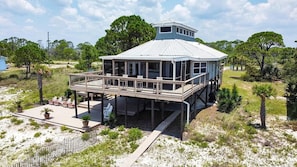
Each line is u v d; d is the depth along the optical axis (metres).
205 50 21.88
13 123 15.44
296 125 14.05
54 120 15.21
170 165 9.75
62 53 73.00
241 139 12.28
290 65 21.69
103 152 10.97
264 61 36.44
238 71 44.78
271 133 13.05
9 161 10.55
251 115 16.09
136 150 10.85
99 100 19.83
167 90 13.59
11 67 47.59
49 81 30.98
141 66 17.34
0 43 46.72
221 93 17.73
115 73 17.86
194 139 12.17
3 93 26.53
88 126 13.98
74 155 10.74
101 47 38.47
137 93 13.18
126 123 14.20
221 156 10.55
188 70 17.59
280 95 22.14
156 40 20.23
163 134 12.91
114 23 33.06
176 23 19.25
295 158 10.38
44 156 10.44
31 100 21.81
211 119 15.16
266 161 10.12
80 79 29.05
